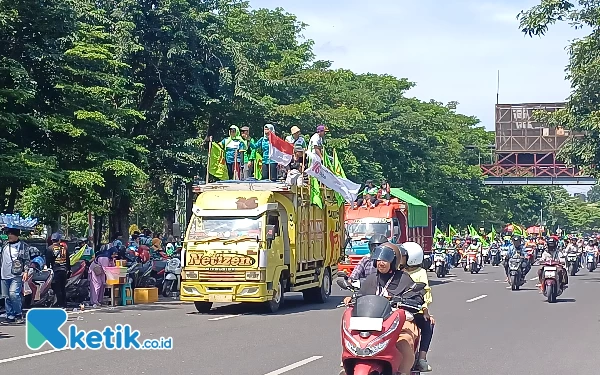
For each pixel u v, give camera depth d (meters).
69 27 23.34
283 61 40.56
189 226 18.39
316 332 14.43
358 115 40.50
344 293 24.80
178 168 33.31
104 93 24.38
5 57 22.09
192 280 17.94
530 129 71.25
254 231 18.00
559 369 10.66
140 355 11.54
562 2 25.66
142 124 32.69
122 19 30.73
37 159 21.22
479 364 11.02
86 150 24.27
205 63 33.12
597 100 29.56
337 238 23.06
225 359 11.21
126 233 32.94
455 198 65.19
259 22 43.66
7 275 15.79
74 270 19.94
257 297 17.66
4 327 14.95
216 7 35.72
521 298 22.19
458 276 34.19
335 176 21.23
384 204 26.70
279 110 35.75
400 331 7.37
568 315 17.55
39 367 10.45
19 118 21.62
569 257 35.88
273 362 10.98
